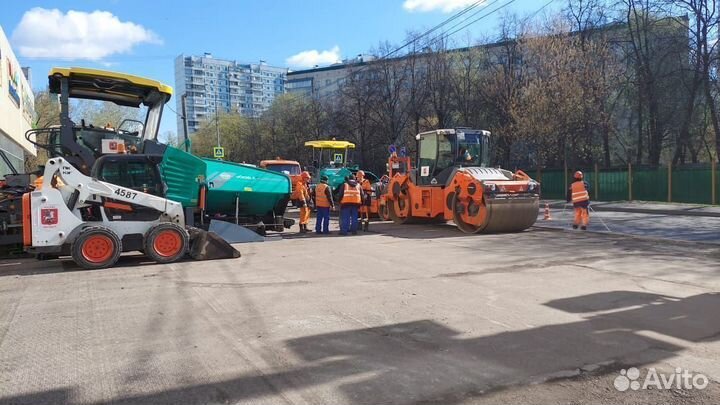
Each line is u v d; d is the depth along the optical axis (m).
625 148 37.00
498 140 38.66
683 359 4.90
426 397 4.13
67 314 6.61
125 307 6.92
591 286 7.97
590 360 4.88
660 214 23.39
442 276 8.87
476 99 41.00
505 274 8.98
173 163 11.10
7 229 10.72
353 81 47.78
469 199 15.40
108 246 9.83
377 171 48.25
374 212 21.09
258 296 7.46
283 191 15.32
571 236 14.38
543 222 19.02
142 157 10.66
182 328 5.96
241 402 4.06
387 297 7.36
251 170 15.09
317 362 4.88
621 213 24.28
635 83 33.81
